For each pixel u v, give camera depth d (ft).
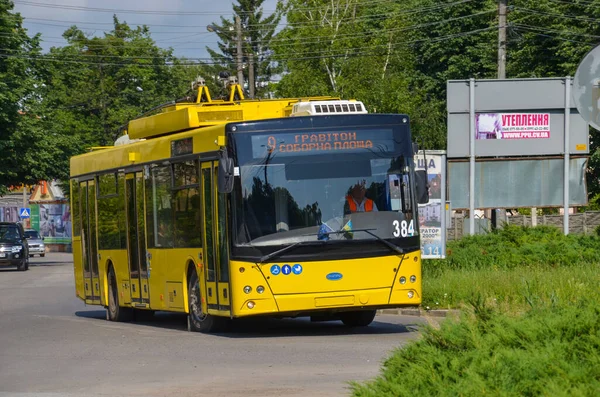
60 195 471.21
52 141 265.34
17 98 250.98
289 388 48.32
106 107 367.86
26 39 262.47
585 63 48.16
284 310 68.95
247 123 69.87
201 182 74.59
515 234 111.65
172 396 47.11
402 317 88.43
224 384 50.42
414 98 224.53
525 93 122.21
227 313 70.64
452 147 121.80
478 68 280.10
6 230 239.91
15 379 54.85
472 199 121.70
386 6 298.56
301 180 70.03
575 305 40.11
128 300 90.94
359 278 69.92
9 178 263.70
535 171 122.83
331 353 61.67
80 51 371.97
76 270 107.04
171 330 82.64
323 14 266.98
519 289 81.25
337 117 70.95
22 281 187.11
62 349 69.10
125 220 90.94
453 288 89.20
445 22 281.95
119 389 49.96
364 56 223.10
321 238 69.51
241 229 69.10
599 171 217.97
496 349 36.17
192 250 76.64
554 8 229.66
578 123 122.52
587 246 106.93
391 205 71.15
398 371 37.32
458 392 32.91
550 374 33.09
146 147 85.66
